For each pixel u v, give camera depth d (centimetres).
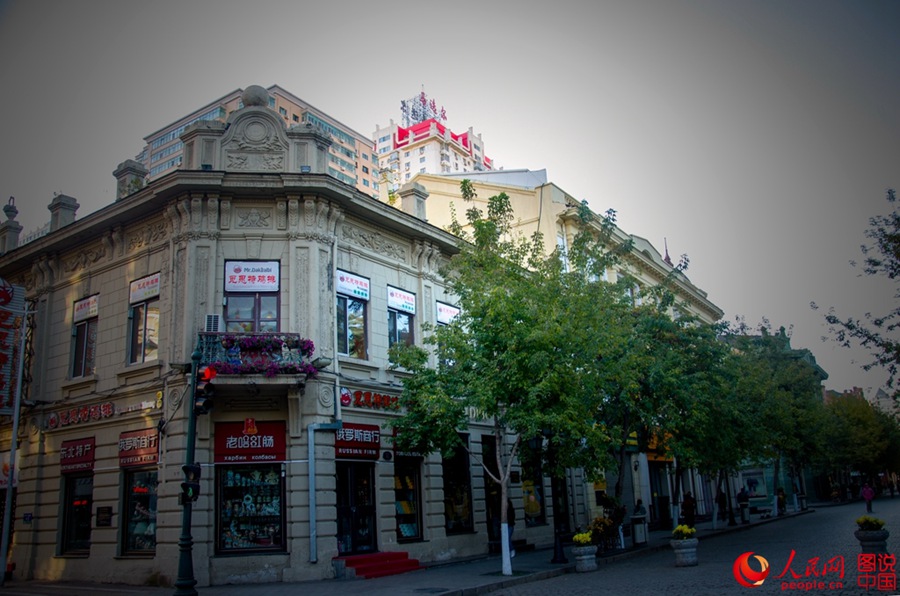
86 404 2111
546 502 2739
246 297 1897
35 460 2206
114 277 2155
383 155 13562
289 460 1775
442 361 1988
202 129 1970
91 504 2028
